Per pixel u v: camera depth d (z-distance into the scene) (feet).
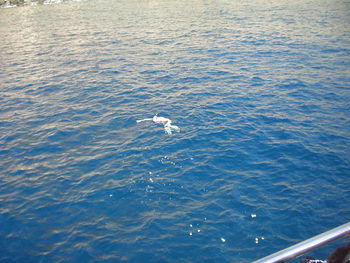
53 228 32.89
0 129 53.06
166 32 102.83
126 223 32.96
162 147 45.21
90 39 99.86
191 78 67.92
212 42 90.43
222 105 56.13
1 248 30.71
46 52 90.27
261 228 31.42
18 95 65.26
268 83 63.57
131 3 152.97
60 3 159.33
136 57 82.17
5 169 42.93
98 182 39.11
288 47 82.79
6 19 131.64
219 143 45.47
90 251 29.99
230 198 35.42
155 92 62.54
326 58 74.13
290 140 45.37
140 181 38.75
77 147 46.80
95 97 62.18
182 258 28.78
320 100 56.08
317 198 34.88
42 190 38.45
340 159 40.96
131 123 52.01
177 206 34.73
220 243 30.04
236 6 135.33
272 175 38.78
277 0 142.82
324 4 128.16
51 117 55.93
